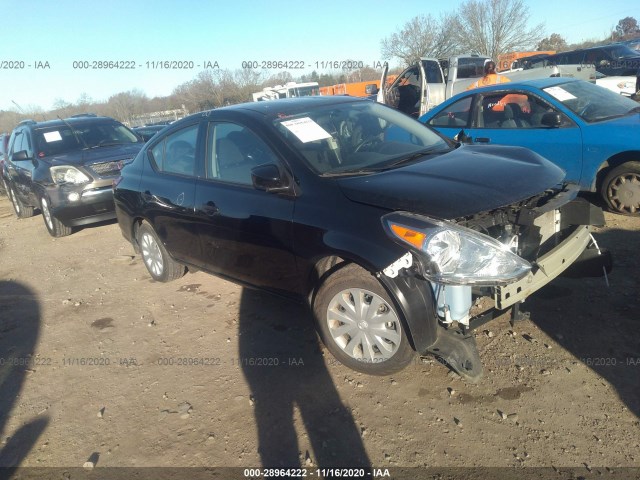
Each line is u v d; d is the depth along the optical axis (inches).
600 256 145.4
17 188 348.2
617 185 208.4
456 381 118.2
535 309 143.9
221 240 151.3
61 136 319.0
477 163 128.0
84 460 108.3
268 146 135.6
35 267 247.1
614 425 99.8
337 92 823.1
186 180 163.6
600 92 237.1
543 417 104.1
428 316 107.7
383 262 105.6
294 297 136.8
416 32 1151.0
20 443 116.4
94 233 299.6
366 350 119.5
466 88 414.9
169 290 194.5
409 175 120.5
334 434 106.7
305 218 121.7
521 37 1275.8
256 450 105.2
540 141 223.3
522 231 122.6
